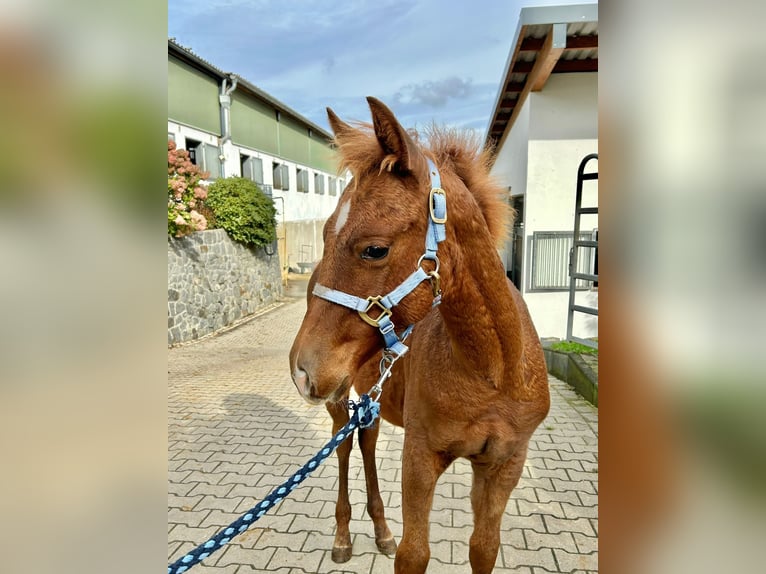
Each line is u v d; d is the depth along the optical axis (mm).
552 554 2330
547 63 5207
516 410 1492
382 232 1205
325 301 1267
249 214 9453
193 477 3203
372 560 2338
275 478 3180
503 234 1568
